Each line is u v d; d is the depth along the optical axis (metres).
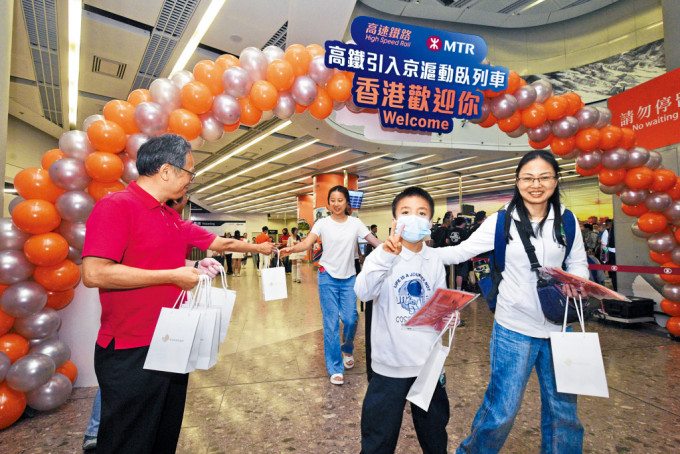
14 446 2.07
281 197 23.08
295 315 5.65
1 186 2.80
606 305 4.95
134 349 1.18
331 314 2.98
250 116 2.98
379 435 1.36
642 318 4.72
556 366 1.29
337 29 5.35
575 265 1.57
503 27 12.03
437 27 11.46
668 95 4.45
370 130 3.49
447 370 3.10
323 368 3.25
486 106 3.53
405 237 1.33
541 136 3.71
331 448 1.98
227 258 13.65
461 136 10.94
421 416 1.40
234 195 22.25
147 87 7.61
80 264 2.72
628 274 5.47
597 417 2.30
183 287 1.16
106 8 5.37
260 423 2.25
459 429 2.14
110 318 1.18
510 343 1.54
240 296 7.78
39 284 2.49
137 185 1.24
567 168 14.25
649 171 3.91
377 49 3.15
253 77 2.92
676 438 2.04
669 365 3.26
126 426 1.16
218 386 2.84
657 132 4.59
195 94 2.63
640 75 10.25
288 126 9.47
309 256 19.83
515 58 12.03
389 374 1.39
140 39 6.07
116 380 1.15
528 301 1.50
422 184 18.55
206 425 2.23
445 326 1.40
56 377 2.49
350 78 3.17
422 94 3.27
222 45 6.47
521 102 3.48
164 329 1.14
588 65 11.23
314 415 2.36
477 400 2.53
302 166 14.02
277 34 6.16
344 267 3.06
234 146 11.34
